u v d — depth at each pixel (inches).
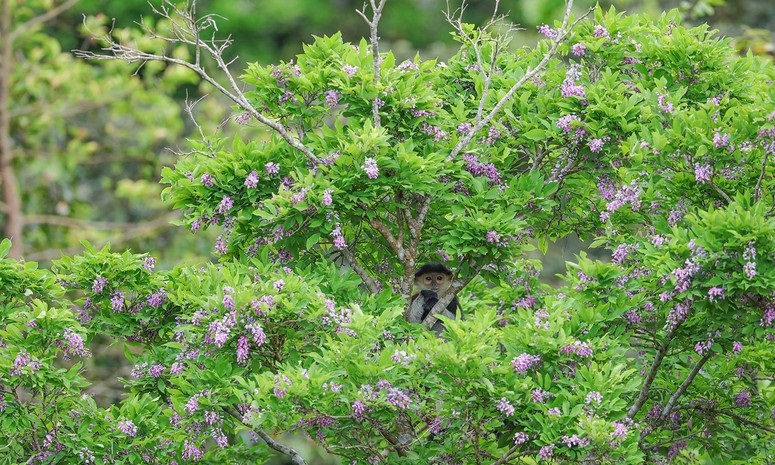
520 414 472.1
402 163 515.2
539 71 576.1
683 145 500.4
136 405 518.3
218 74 1216.8
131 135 1055.6
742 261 456.8
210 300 486.3
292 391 456.1
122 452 515.2
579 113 540.7
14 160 1043.9
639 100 542.9
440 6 1416.1
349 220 554.6
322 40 556.7
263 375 473.4
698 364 527.8
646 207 550.9
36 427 510.6
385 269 602.5
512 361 465.7
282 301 489.1
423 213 553.3
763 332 478.3
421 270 627.2
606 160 542.9
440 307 553.3
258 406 462.3
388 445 542.0
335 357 470.3
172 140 1067.9
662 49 563.5
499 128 552.4
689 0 881.5
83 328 514.6
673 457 564.1
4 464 504.4
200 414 493.0
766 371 564.7
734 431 563.5
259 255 553.3
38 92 1005.8
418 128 544.7
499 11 1370.6
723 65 565.6
